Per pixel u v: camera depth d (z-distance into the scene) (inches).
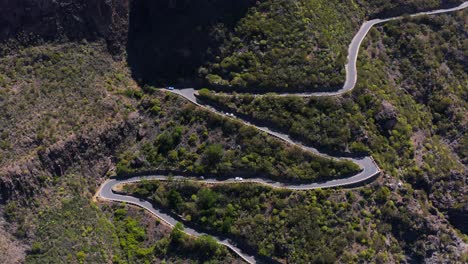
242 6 5841.5
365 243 5049.2
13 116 4879.4
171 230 5078.7
